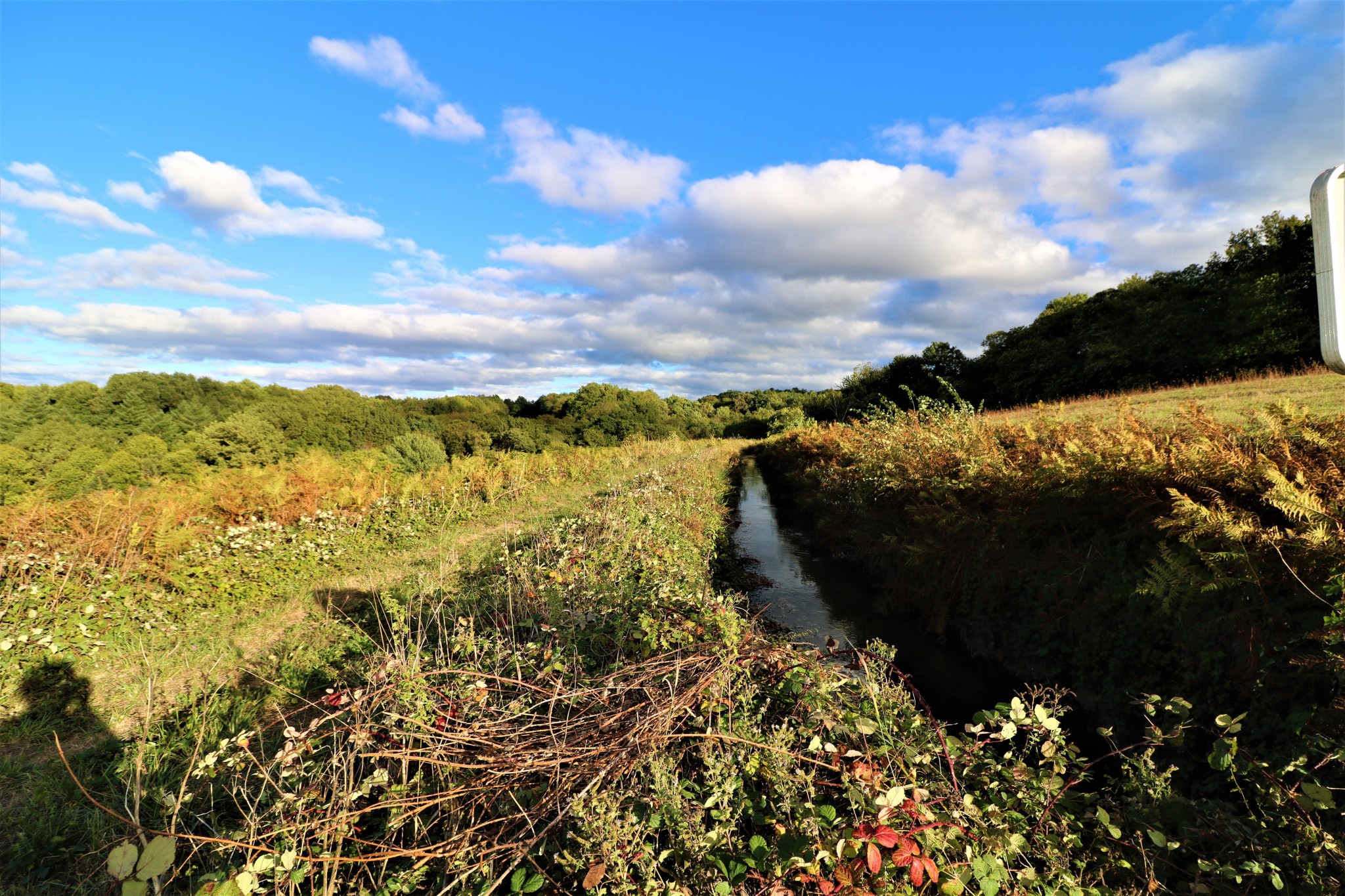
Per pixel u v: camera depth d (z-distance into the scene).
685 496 12.08
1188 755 3.53
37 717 4.78
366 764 2.98
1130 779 2.89
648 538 6.95
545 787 2.61
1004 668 5.55
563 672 3.43
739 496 19.48
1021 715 2.85
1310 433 4.18
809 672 3.44
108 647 5.95
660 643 3.75
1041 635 5.18
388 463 21.52
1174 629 4.00
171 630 6.42
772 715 3.30
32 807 3.42
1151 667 4.09
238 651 5.94
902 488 8.03
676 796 2.40
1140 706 4.01
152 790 3.39
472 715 3.06
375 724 2.98
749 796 2.64
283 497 11.24
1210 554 3.69
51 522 8.39
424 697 3.03
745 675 3.38
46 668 5.47
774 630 6.48
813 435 18.41
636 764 2.57
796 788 2.56
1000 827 2.35
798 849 2.13
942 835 2.21
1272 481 3.81
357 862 2.39
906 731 2.99
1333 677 3.02
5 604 6.34
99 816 3.30
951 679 5.54
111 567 7.47
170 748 3.91
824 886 1.95
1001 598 5.82
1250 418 5.50
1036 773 2.85
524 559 6.19
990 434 7.73
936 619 6.58
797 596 8.15
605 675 3.47
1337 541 3.19
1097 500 5.09
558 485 18.28
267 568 8.14
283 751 2.75
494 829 2.54
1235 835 2.37
